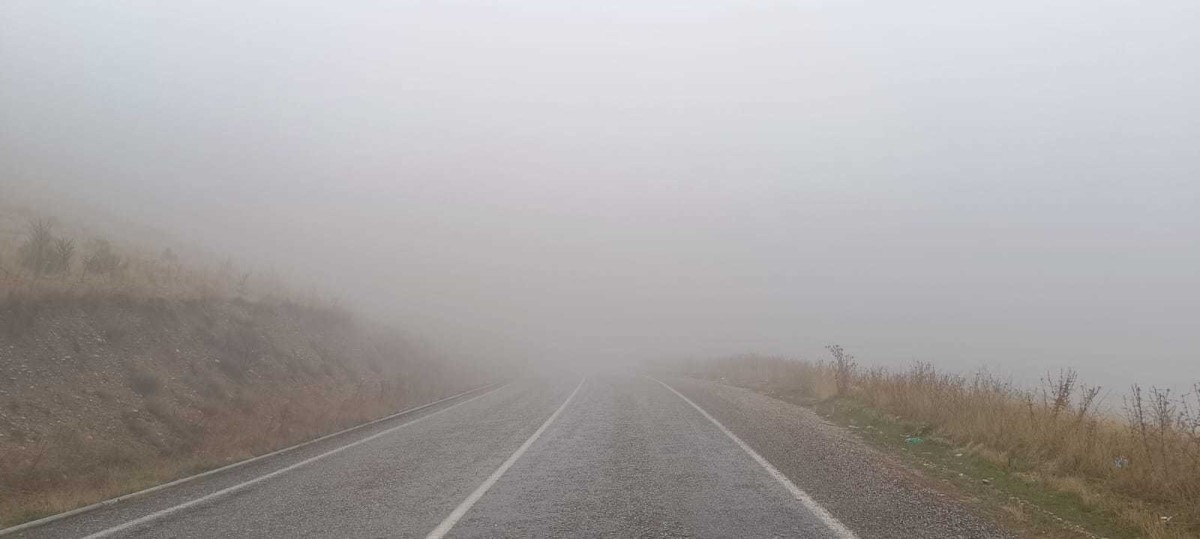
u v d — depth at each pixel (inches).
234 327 652.7
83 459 364.8
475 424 529.3
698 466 321.1
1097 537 204.7
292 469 357.7
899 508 234.7
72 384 420.8
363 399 665.0
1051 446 310.8
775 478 287.4
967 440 359.6
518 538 209.3
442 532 218.1
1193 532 205.0
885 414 469.7
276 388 609.6
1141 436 294.5
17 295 438.9
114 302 531.8
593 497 263.6
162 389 482.3
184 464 383.2
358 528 227.1
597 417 552.4
